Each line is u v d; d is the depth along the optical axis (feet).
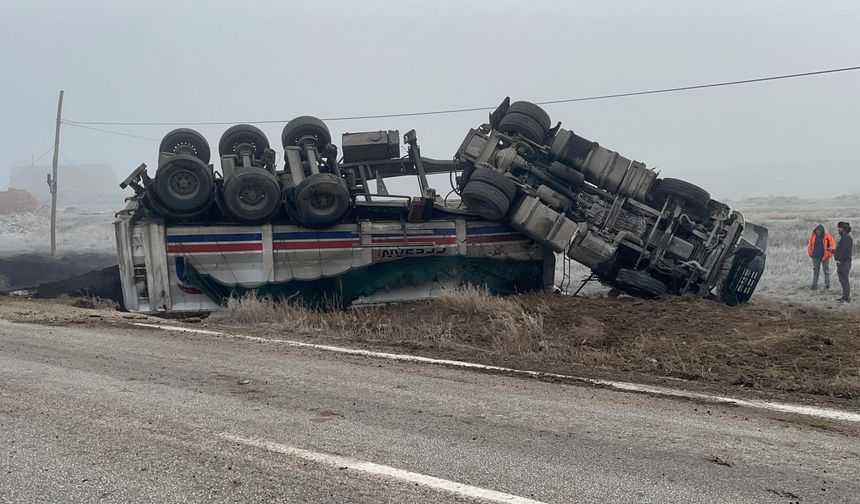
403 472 14.57
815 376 26.20
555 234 47.14
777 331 33.04
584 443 17.10
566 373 26.81
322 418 18.88
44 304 47.96
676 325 35.68
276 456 15.46
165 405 19.89
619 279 46.47
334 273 47.21
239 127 54.13
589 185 49.26
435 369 26.73
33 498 13.01
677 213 47.19
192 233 45.73
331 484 13.80
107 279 54.60
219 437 16.83
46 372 24.32
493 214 47.85
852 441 17.95
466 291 44.73
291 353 29.68
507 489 13.74
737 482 14.55
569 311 40.68
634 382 25.31
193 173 44.83
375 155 52.39
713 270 47.14
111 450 15.72
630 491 13.83
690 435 18.08
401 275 48.26
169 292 45.52
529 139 49.42
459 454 15.92
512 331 34.30
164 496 13.10
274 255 46.50
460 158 51.62
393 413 19.60
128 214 46.39
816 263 55.36
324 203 46.24
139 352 28.89
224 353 29.19
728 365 28.27
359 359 28.55
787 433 18.58
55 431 17.13
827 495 13.91
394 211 48.93
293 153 49.26
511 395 22.38
